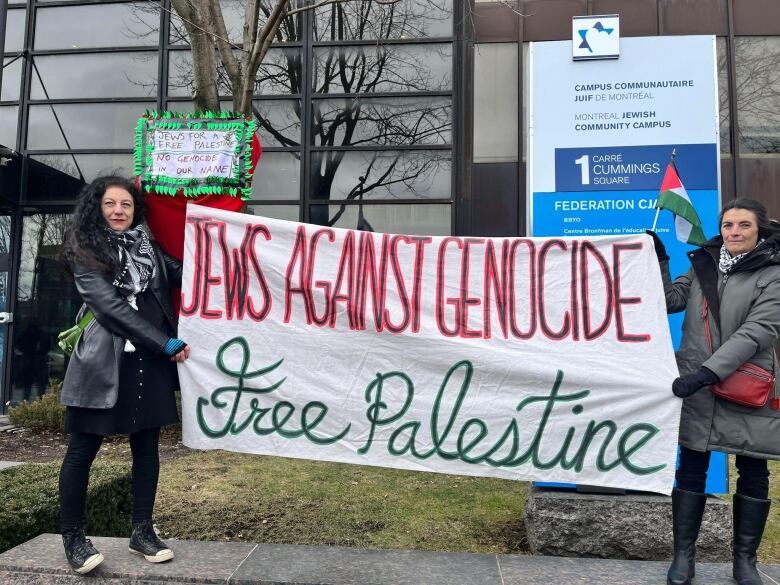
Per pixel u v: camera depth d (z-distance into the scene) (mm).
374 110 9812
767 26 9414
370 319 3557
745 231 3008
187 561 3262
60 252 3219
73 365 2996
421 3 9844
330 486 5727
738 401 2902
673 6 9492
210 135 3668
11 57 10383
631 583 3125
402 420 3479
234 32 10070
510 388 3441
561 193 4426
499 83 9688
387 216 9680
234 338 3564
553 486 4316
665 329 3375
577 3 9633
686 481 3182
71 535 3029
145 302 3242
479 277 3586
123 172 10062
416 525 4750
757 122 9352
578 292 3502
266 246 3639
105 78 10250
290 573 3158
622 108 4406
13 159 9945
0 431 8242
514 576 3197
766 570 3340
